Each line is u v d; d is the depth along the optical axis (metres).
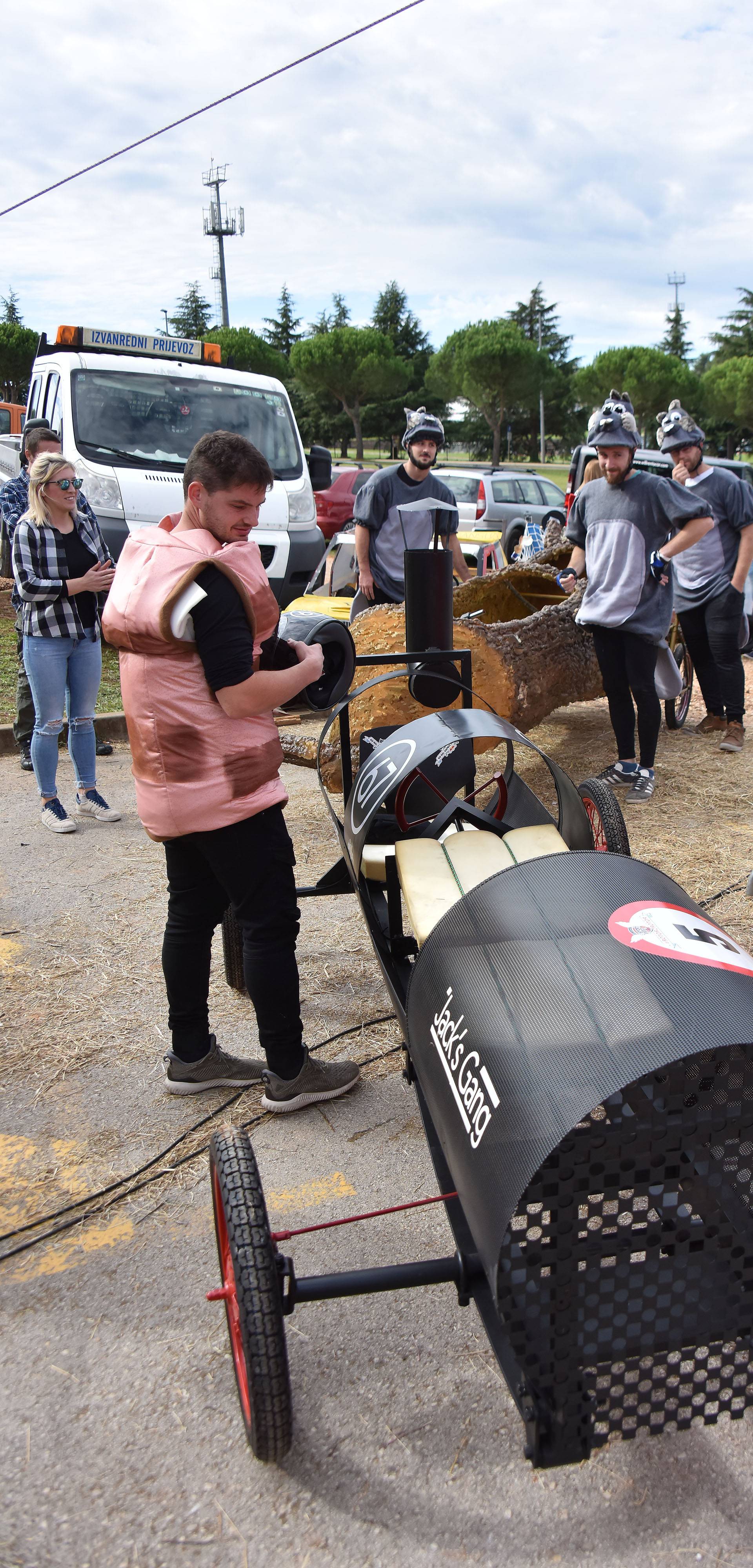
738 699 6.91
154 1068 3.36
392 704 4.88
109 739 7.19
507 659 5.61
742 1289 1.75
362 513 6.04
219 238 53.69
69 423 8.88
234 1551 1.82
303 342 56.47
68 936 4.23
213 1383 2.19
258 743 2.74
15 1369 2.21
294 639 2.85
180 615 2.50
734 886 4.60
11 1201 2.73
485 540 11.06
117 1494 1.93
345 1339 2.29
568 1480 1.96
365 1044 3.50
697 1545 1.84
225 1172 2.03
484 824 3.29
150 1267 2.51
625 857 2.13
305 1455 2.01
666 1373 1.90
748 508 6.55
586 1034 1.68
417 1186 2.79
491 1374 2.20
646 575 5.48
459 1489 1.94
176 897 2.99
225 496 2.55
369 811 2.90
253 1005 3.16
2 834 5.38
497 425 55.00
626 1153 1.68
